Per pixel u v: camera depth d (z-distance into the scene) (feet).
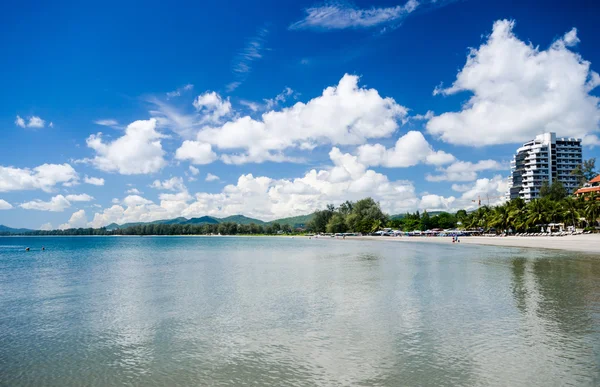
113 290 112.88
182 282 126.72
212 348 56.90
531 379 43.34
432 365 47.88
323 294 97.09
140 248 442.09
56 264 214.07
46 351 57.93
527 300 83.41
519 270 137.28
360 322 68.39
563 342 55.21
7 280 141.08
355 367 48.08
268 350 55.21
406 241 508.94
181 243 635.66
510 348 53.06
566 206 423.23
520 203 492.13
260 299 92.43
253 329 65.98
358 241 552.41
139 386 45.29
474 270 140.26
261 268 169.89
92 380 47.19
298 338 60.23
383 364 48.73
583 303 80.02
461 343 55.62
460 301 83.92
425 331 61.82
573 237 358.43
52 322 75.25
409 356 51.13
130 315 79.56
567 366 46.65
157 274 153.07
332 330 63.93
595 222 390.21
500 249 273.95
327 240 646.33
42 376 48.73
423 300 86.02
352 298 90.58
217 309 82.48
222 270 163.94
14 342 62.64
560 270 135.64
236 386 43.93
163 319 75.15
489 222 532.73
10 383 46.75
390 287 105.50
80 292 110.63
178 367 50.08
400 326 65.10
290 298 92.68
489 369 46.21
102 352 56.90
